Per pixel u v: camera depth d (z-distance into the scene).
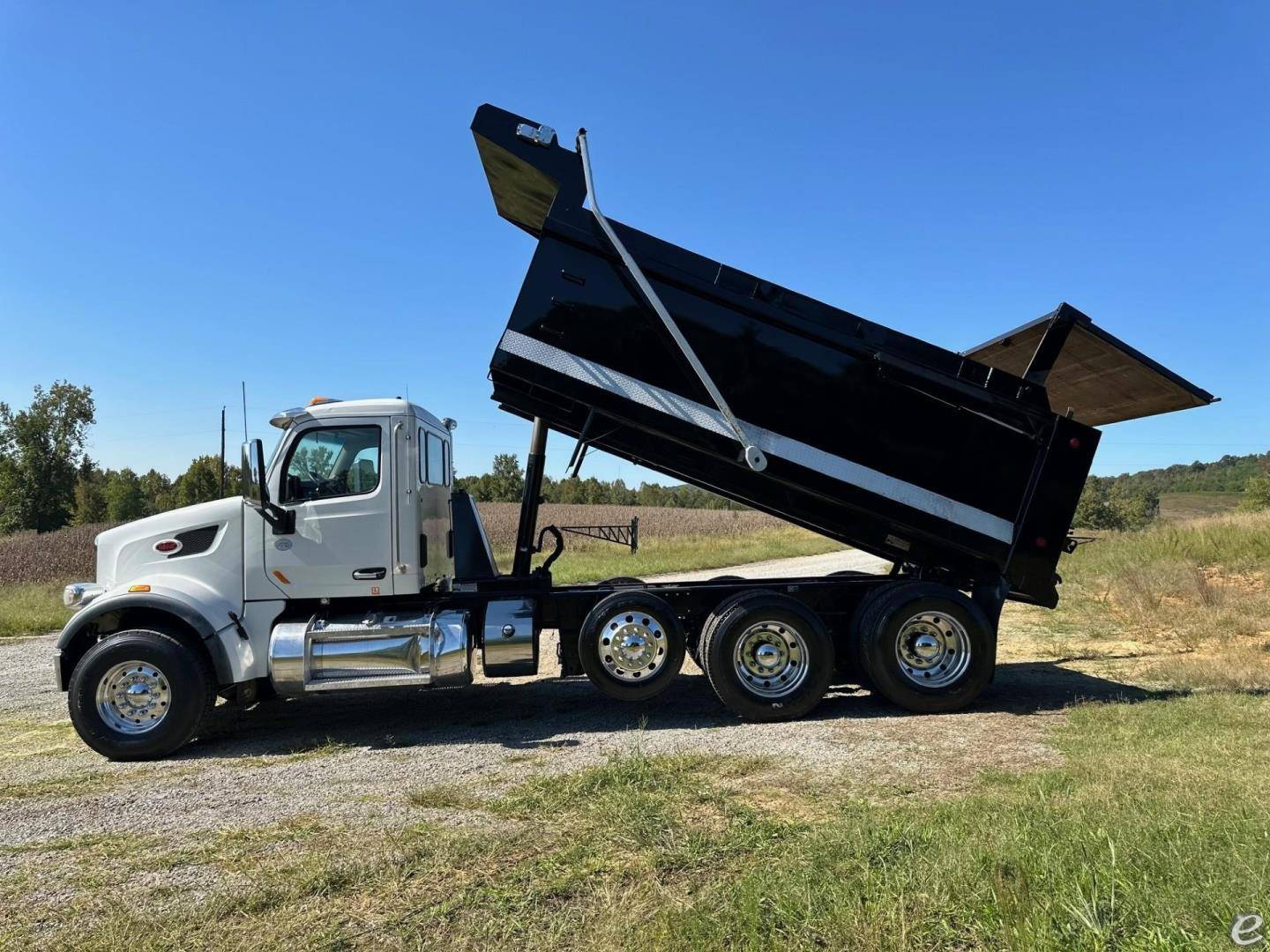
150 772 5.81
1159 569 14.53
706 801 4.67
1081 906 2.92
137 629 6.33
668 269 6.87
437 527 7.41
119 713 6.20
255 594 6.64
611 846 4.02
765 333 6.98
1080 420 8.52
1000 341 7.65
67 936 3.31
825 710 7.20
